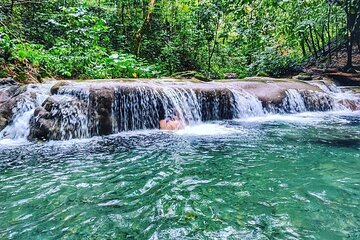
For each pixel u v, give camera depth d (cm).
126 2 1352
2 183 327
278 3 705
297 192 304
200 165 387
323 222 246
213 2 791
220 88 782
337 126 648
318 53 1878
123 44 1312
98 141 526
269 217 255
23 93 625
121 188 316
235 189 312
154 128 651
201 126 666
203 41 1410
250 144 492
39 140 527
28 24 1073
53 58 863
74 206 276
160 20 1455
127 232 233
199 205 278
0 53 820
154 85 697
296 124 680
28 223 246
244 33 887
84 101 590
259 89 885
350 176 345
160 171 366
